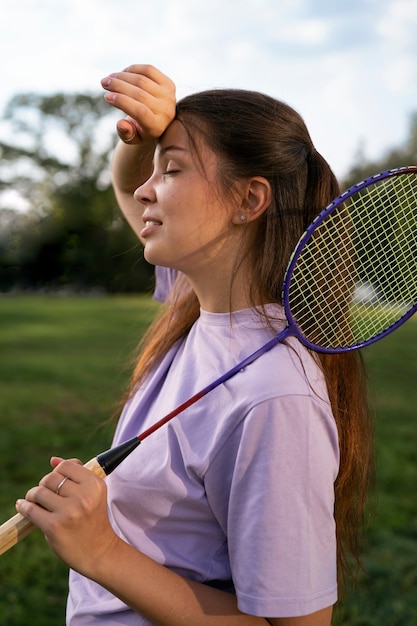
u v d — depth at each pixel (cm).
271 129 148
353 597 346
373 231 157
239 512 130
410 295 161
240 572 130
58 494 130
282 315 148
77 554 129
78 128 3916
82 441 603
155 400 165
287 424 128
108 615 149
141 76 148
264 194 147
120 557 132
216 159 145
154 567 135
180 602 133
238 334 147
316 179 154
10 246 3331
